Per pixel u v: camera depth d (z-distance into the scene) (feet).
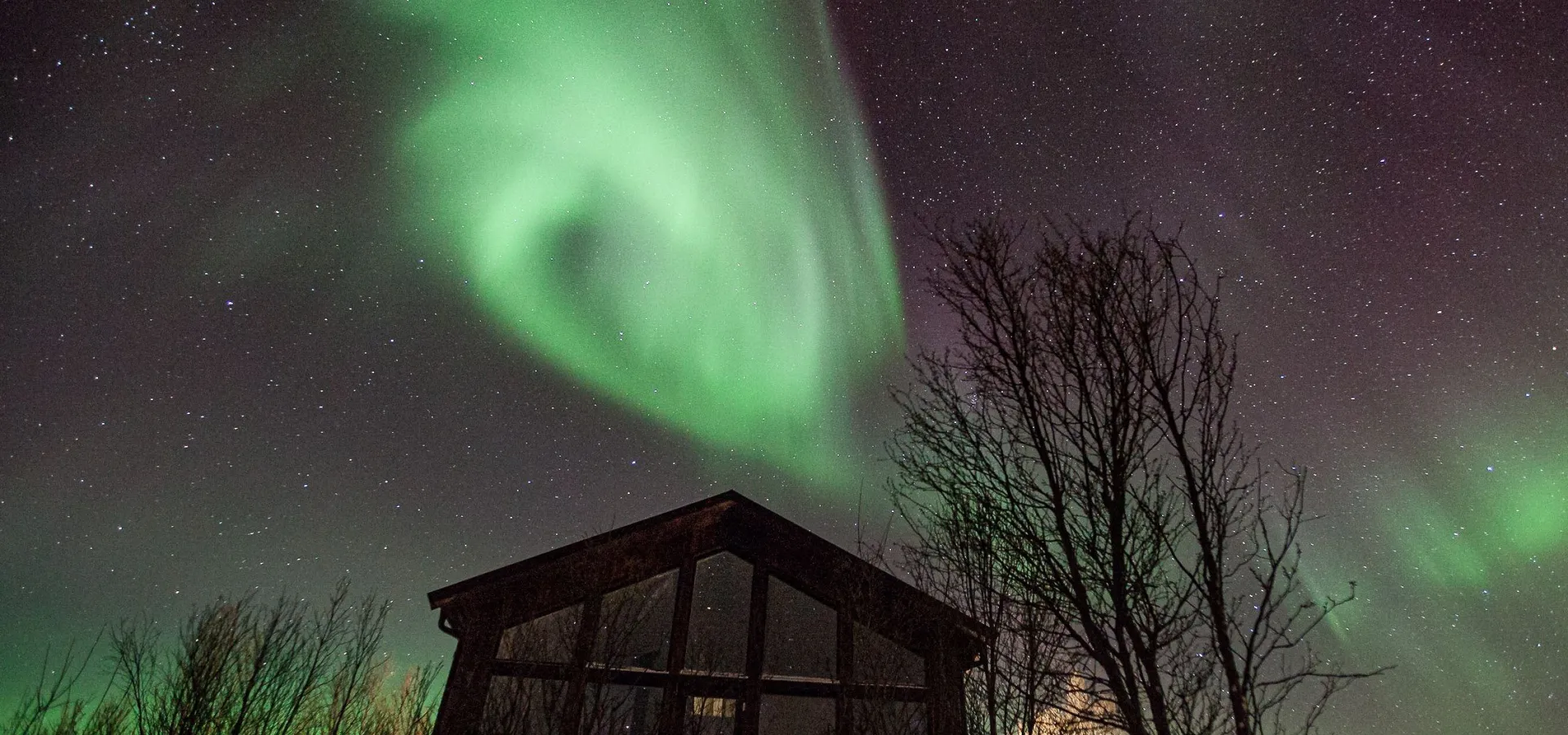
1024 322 13.74
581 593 31.71
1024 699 15.40
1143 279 13.25
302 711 31.68
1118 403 12.66
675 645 31.07
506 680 29.27
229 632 31.55
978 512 14.07
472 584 31.01
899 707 26.03
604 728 28.58
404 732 32.99
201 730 29.12
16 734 26.17
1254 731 10.63
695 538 33.78
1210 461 11.94
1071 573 12.08
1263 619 11.19
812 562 33.22
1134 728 11.03
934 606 19.12
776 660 31.14
